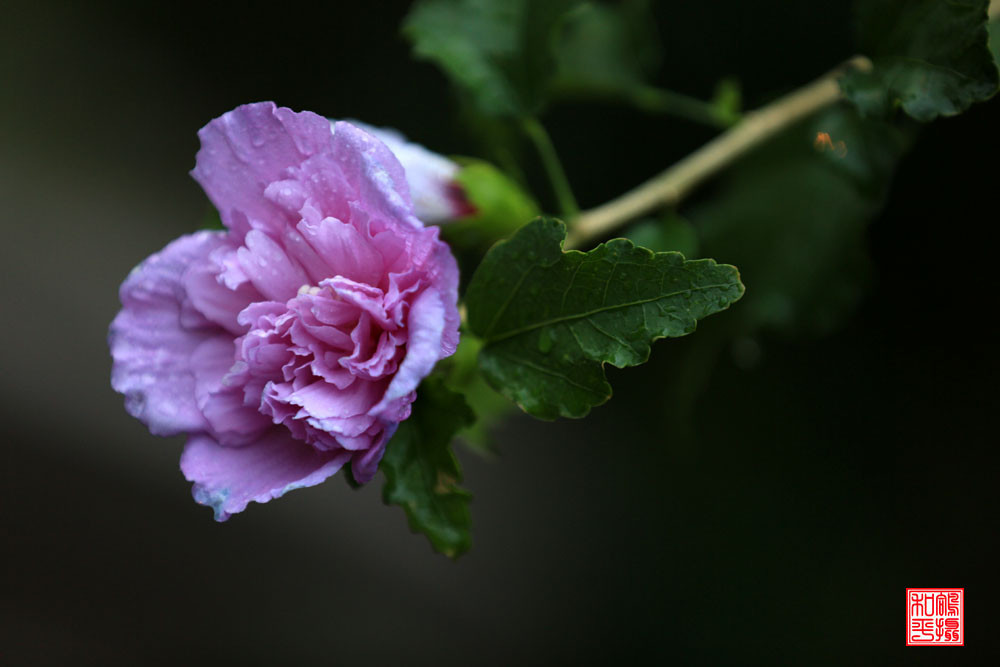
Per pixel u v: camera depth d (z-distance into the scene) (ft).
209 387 1.63
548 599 2.15
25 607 2.08
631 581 2.14
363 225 1.60
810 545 2.09
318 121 1.60
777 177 2.07
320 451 1.61
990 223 2.05
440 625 2.13
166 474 2.14
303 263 1.62
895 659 2.02
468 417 1.64
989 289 2.05
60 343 2.14
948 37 1.70
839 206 2.05
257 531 2.13
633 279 1.60
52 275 2.15
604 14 2.08
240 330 1.64
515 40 1.91
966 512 2.05
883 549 2.06
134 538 2.12
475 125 2.04
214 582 2.12
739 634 2.09
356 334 1.60
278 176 1.62
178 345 1.64
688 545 2.14
